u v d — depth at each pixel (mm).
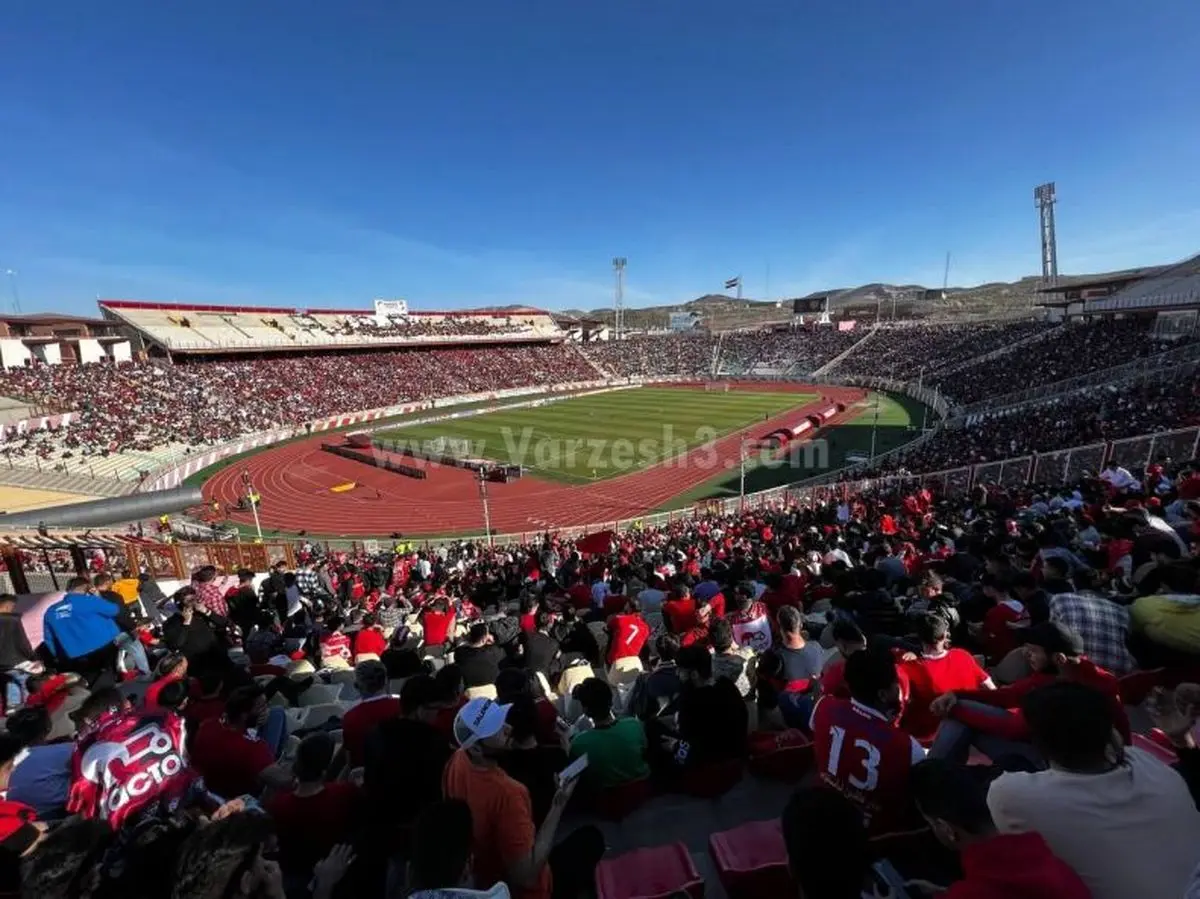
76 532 19125
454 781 3768
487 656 7746
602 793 5047
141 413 53250
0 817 3803
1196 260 61438
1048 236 95062
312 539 33969
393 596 17203
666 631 9633
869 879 3371
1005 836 2592
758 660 6707
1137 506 11312
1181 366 39938
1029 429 37344
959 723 4418
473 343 102562
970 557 10258
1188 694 4129
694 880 4066
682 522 30906
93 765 4273
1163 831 2637
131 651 9523
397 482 45344
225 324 79875
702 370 107562
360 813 4316
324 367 79438
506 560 22828
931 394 68375
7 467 39156
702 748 5203
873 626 7660
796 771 5422
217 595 13242
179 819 3666
